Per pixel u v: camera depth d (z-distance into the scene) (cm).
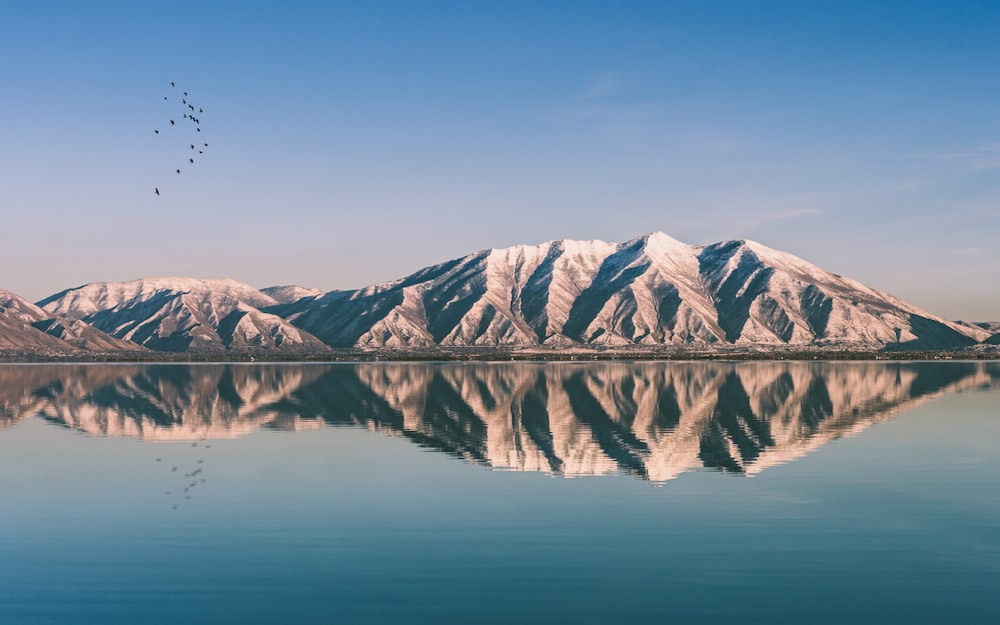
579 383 11419
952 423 6231
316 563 2756
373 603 2430
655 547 2892
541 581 2583
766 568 2688
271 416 7006
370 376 13888
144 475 4194
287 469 4331
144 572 2688
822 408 7556
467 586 2547
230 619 2336
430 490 3778
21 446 5222
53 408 7831
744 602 2423
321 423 6450
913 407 7600
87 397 9188
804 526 3139
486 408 7712
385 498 3625
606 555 2812
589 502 3522
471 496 3650
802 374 14050
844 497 3594
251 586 2562
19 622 2328
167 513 3400
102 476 4178
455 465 4419
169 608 2408
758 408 7594
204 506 3512
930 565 2709
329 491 3778
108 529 3166
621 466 4366
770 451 4853
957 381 11862
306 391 10050
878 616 2327
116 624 2311
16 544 2986
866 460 4512
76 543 2992
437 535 3048
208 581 2603
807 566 2703
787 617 2323
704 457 4647
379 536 3039
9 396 9356
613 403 8194
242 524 3222
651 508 3412
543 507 3444
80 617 2359
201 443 5319
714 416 6881
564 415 7025
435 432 5838
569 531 3086
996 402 8119
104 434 5809
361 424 6366
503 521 3231
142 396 9338
